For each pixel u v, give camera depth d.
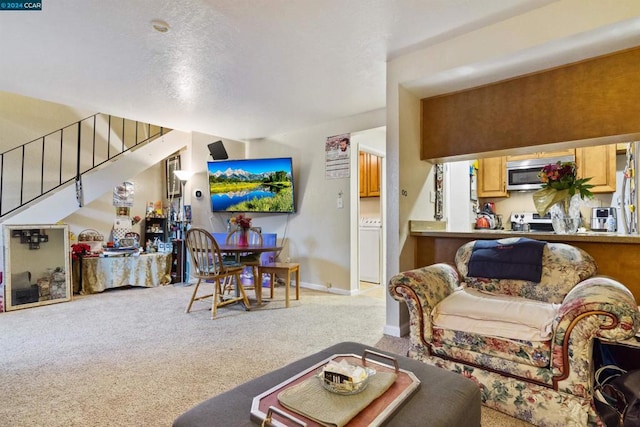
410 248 3.05
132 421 1.62
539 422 1.59
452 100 3.04
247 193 5.13
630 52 2.24
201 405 1.06
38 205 4.06
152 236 5.66
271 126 4.91
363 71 3.07
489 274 2.30
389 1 2.08
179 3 2.08
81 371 2.14
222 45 2.60
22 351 2.46
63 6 2.09
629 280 2.18
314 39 2.52
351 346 1.60
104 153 5.36
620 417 1.49
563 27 2.09
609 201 3.99
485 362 1.79
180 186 5.39
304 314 3.48
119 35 2.44
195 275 3.50
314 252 4.86
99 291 4.45
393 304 2.87
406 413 1.03
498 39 2.32
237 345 2.60
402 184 2.93
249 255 4.20
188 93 3.60
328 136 4.71
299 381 1.20
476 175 4.69
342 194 4.56
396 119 2.87
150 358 2.35
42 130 4.77
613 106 2.30
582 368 1.51
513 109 2.72
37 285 3.84
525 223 4.49
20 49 2.64
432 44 2.61
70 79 3.21
